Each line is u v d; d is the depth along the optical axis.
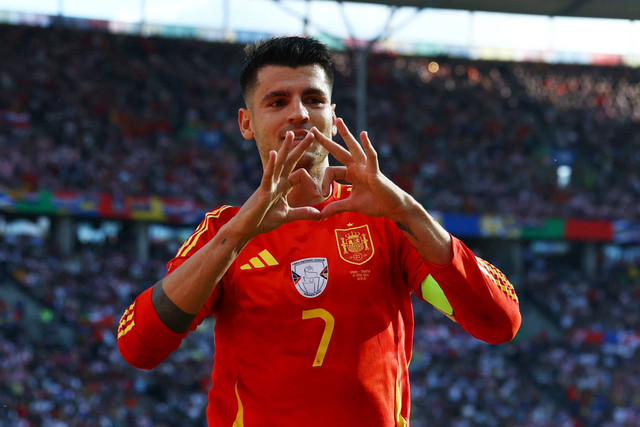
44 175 56.94
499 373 54.44
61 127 63.62
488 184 69.94
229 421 4.77
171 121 68.56
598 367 56.88
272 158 4.11
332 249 4.70
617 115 82.31
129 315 4.66
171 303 4.41
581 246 70.62
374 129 73.75
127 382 46.00
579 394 53.53
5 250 54.09
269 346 4.60
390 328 4.74
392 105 76.81
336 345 4.55
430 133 75.19
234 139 69.94
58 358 46.22
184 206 59.94
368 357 4.59
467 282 4.49
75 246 59.34
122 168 61.00
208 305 4.79
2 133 60.19
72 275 54.28
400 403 4.79
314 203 4.96
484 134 76.56
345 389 4.52
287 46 4.83
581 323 62.31
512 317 4.72
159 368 47.22
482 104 79.44
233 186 63.88
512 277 67.62
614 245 71.56
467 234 65.56
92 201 57.03
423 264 4.77
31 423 40.47
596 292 65.69
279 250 4.69
